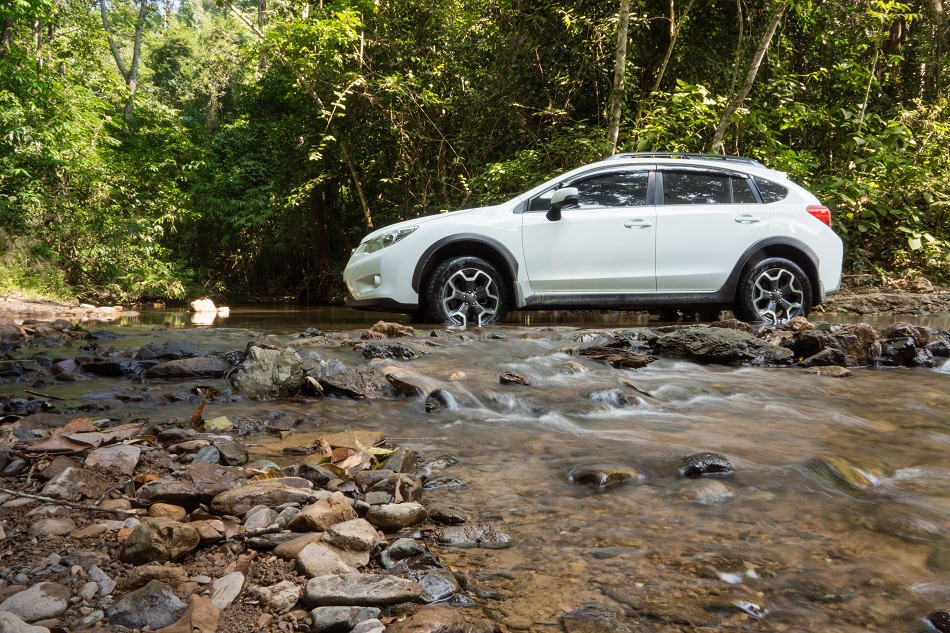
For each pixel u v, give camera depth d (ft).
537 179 38.47
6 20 49.55
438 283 21.97
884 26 49.03
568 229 22.08
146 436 8.35
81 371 13.57
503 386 11.87
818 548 5.57
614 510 6.48
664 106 39.58
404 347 14.49
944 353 15.99
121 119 61.31
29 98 46.85
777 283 22.74
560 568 5.26
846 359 15.19
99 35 84.58
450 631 4.23
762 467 7.64
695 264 22.33
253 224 58.75
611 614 4.55
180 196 59.41
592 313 33.42
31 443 7.86
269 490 6.31
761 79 43.96
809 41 46.85
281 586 4.91
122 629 4.38
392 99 45.14
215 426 9.26
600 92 42.09
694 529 5.99
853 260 42.42
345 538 5.43
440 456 8.16
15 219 44.60
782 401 11.43
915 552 5.49
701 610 4.59
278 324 26.22
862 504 6.56
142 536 5.25
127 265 49.08
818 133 47.50
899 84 53.67
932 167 43.68
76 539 5.60
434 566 5.19
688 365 14.84
